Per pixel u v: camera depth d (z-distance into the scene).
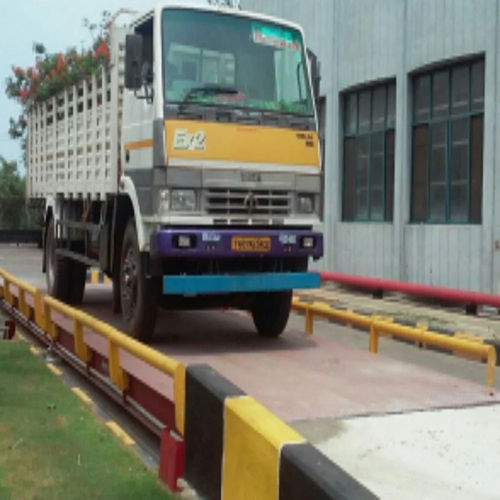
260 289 7.04
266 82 7.36
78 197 9.83
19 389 6.41
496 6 12.75
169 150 6.75
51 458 4.68
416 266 14.84
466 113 13.78
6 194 37.75
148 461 4.95
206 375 4.30
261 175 7.13
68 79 10.72
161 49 6.95
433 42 14.16
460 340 6.46
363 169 16.91
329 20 17.33
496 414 5.00
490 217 12.98
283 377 5.95
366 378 5.95
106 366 6.36
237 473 3.71
